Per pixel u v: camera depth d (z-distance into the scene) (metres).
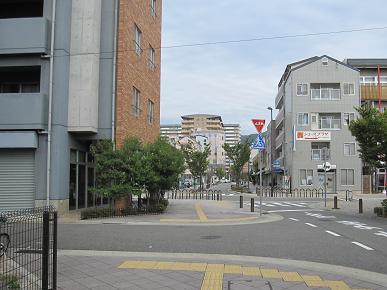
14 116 19.70
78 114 20.62
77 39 20.91
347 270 8.44
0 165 19.92
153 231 14.27
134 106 24.14
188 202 29.91
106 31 21.83
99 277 7.52
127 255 9.80
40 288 6.12
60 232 13.92
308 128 52.47
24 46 20.03
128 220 17.50
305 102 52.84
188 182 80.38
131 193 19.64
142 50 25.75
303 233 13.94
